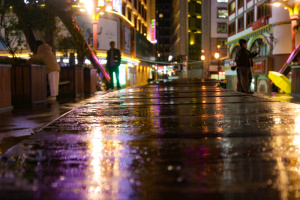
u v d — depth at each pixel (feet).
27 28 28.89
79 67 32.58
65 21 33.47
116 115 6.55
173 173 2.46
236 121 5.20
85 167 2.70
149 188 2.16
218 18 201.36
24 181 2.33
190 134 4.11
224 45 202.59
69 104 21.65
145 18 199.00
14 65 21.77
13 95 21.83
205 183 2.22
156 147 3.37
